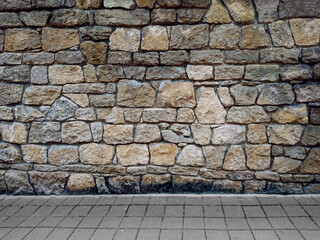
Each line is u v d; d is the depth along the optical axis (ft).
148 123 10.09
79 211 9.34
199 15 9.56
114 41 9.80
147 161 10.26
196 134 10.03
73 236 7.88
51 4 9.70
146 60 9.82
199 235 7.79
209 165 10.15
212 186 10.29
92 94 10.07
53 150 10.37
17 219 8.91
